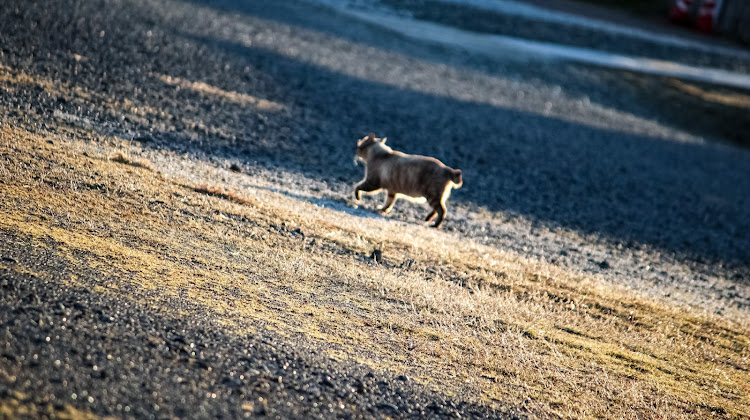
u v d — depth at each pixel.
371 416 11.42
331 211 26.00
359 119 47.78
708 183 56.09
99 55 40.56
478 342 15.96
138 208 18.88
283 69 53.72
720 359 19.73
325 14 81.00
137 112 33.00
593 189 46.84
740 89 89.75
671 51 101.62
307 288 16.66
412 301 17.62
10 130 22.98
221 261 16.72
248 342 12.62
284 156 35.41
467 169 43.81
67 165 20.81
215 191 22.92
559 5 116.19
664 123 74.25
